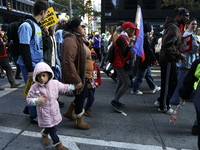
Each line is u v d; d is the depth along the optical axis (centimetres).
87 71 302
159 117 359
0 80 655
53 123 237
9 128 303
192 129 295
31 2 3347
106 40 937
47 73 228
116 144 267
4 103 413
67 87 253
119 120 345
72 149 254
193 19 389
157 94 503
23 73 303
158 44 515
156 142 275
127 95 492
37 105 234
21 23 285
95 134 293
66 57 255
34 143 264
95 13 3003
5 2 2578
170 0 1755
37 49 281
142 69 471
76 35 268
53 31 332
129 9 1947
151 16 1939
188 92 234
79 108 296
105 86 578
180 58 334
